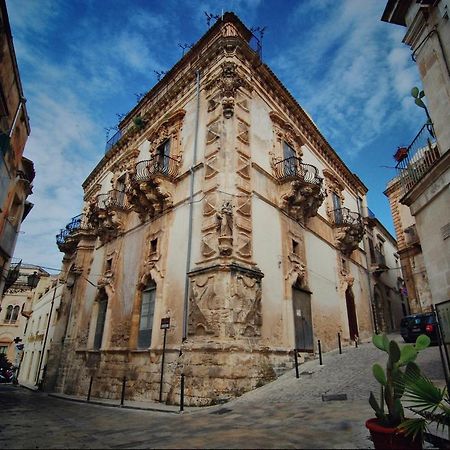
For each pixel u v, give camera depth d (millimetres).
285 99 19219
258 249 13195
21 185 16266
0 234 14258
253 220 13406
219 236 12039
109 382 14922
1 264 15641
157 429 6746
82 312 20578
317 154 22250
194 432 6141
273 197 15352
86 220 26984
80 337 19578
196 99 16594
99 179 26562
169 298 13305
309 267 16703
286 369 12219
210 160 13836
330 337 16625
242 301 11328
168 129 18016
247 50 16438
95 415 9688
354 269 22781
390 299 28531
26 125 14117
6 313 47125
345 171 26125
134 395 12961
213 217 12547
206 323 11047
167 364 12078
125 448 5203
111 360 15453
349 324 19906
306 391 9141
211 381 9938
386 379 4738
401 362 4574
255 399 9156
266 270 13281
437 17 8477
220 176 13047
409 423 4078
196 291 11844
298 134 20188
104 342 16484
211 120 14844
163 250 14617
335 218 21547
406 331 14898
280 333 12953
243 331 11016
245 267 11898
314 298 16328
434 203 8125
